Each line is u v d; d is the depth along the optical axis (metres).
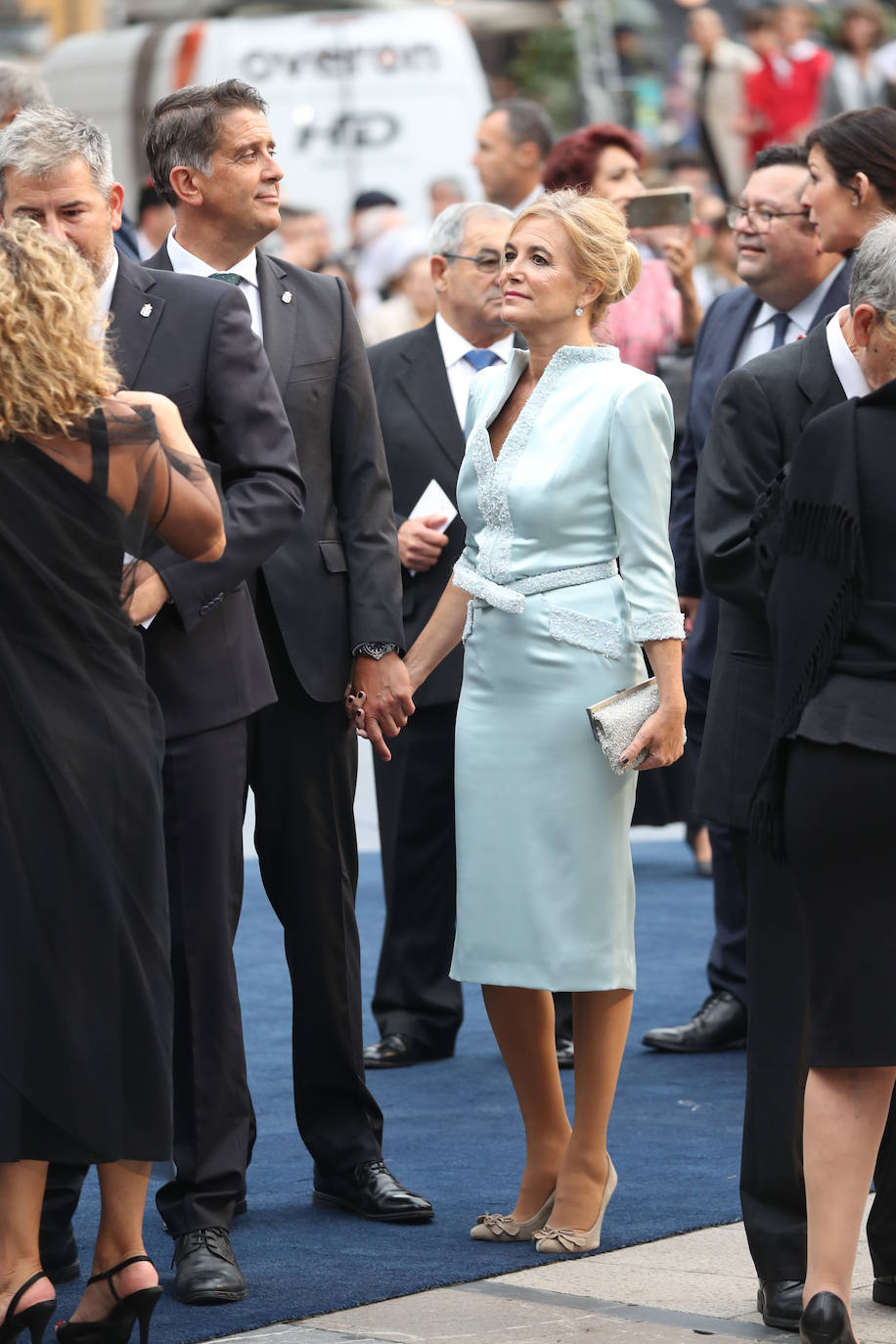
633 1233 10.20
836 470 8.45
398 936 14.27
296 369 10.62
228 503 9.57
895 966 8.35
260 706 9.92
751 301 14.16
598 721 9.75
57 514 7.99
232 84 10.55
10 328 7.93
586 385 10.05
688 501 14.63
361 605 10.62
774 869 9.03
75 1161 7.93
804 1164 8.52
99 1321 8.39
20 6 53.41
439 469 13.95
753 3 42.28
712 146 36.31
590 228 10.05
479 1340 8.68
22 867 7.93
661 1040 14.25
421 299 29.20
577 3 47.38
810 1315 8.31
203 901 9.71
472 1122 12.48
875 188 10.66
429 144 33.97
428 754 14.12
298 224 31.00
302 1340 8.70
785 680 8.55
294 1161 11.76
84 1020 7.96
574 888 9.98
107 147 9.52
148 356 9.70
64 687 8.07
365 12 34.28
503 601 10.09
